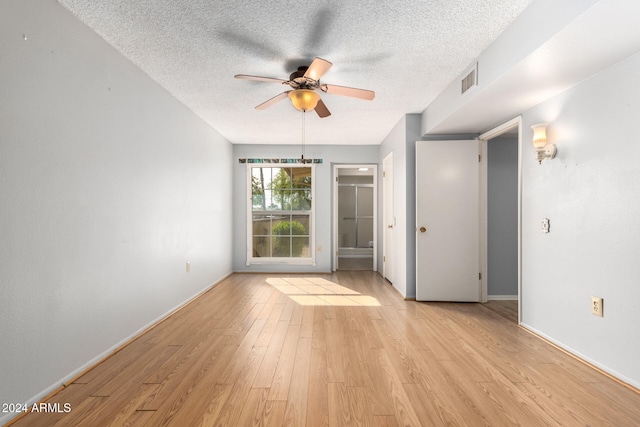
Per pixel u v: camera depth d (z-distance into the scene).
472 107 3.21
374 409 1.91
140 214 3.10
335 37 2.51
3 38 1.76
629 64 2.17
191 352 2.71
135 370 2.39
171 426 1.75
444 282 4.34
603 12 1.68
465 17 2.26
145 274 3.19
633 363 2.15
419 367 2.44
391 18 2.27
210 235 5.04
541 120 3.05
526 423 1.78
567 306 2.73
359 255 9.05
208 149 4.92
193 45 2.63
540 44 2.02
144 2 2.10
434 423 1.78
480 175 4.36
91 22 2.33
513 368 2.43
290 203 6.43
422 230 4.35
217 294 4.68
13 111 1.82
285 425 1.76
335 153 6.39
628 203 2.18
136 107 3.01
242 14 2.22
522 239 3.36
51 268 2.08
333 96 3.79
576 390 2.12
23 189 1.88
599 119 2.41
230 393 2.08
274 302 4.27
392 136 5.25
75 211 2.28
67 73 2.20
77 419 1.81
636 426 1.76
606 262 2.35
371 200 9.30
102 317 2.56
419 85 3.46
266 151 6.35
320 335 3.10
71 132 2.24
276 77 3.23
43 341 2.02
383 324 3.43
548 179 2.96
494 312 3.88
